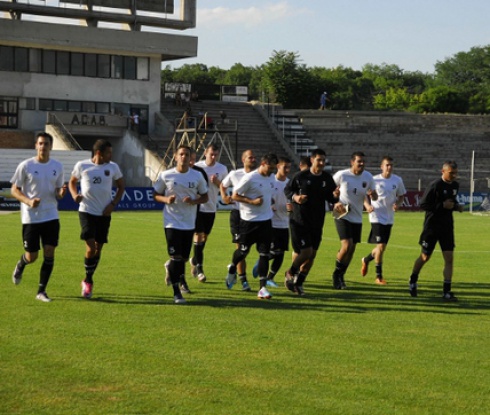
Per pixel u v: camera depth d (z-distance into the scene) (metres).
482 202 44.44
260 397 6.77
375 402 6.70
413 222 33.19
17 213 33.75
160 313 10.52
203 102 57.09
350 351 8.50
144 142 48.47
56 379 7.18
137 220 30.94
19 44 50.06
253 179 12.08
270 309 11.05
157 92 54.03
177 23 53.31
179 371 7.53
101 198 11.61
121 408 6.41
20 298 11.48
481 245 22.41
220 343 8.73
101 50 51.91
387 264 17.39
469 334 9.54
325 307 11.34
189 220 11.61
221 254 18.41
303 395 6.85
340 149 54.81
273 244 13.32
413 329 9.80
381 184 14.38
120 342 8.67
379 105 92.00
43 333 9.07
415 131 57.28
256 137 52.66
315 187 12.29
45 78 51.34
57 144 47.53
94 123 49.62
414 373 7.65
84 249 18.78
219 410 6.41
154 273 14.58
